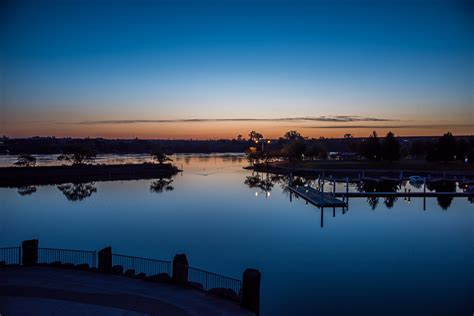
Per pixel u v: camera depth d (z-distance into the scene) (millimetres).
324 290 26219
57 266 23672
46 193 85062
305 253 35594
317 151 174625
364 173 120125
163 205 65062
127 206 64250
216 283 27328
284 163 168250
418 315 22297
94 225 48500
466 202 68438
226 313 17344
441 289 26406
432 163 137875
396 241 40438
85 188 95062
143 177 126562
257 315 17344
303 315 22328
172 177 125250
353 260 33375
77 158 152250
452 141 135875
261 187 94688
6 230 45906
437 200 71000
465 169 120000
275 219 52656
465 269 30859
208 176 128000
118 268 23016
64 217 54406
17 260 32500
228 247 37500
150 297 18984
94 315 16594
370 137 148500
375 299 24594
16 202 70250
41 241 40312
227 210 60188
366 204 66875
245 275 18047
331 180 97938
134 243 39031
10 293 18984
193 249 36750
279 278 28656
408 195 75000
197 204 66312
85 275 22156
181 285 20906
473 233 43906
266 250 36500
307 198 69938
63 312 16797
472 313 22172
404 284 27391
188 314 17109
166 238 41219
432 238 41781
